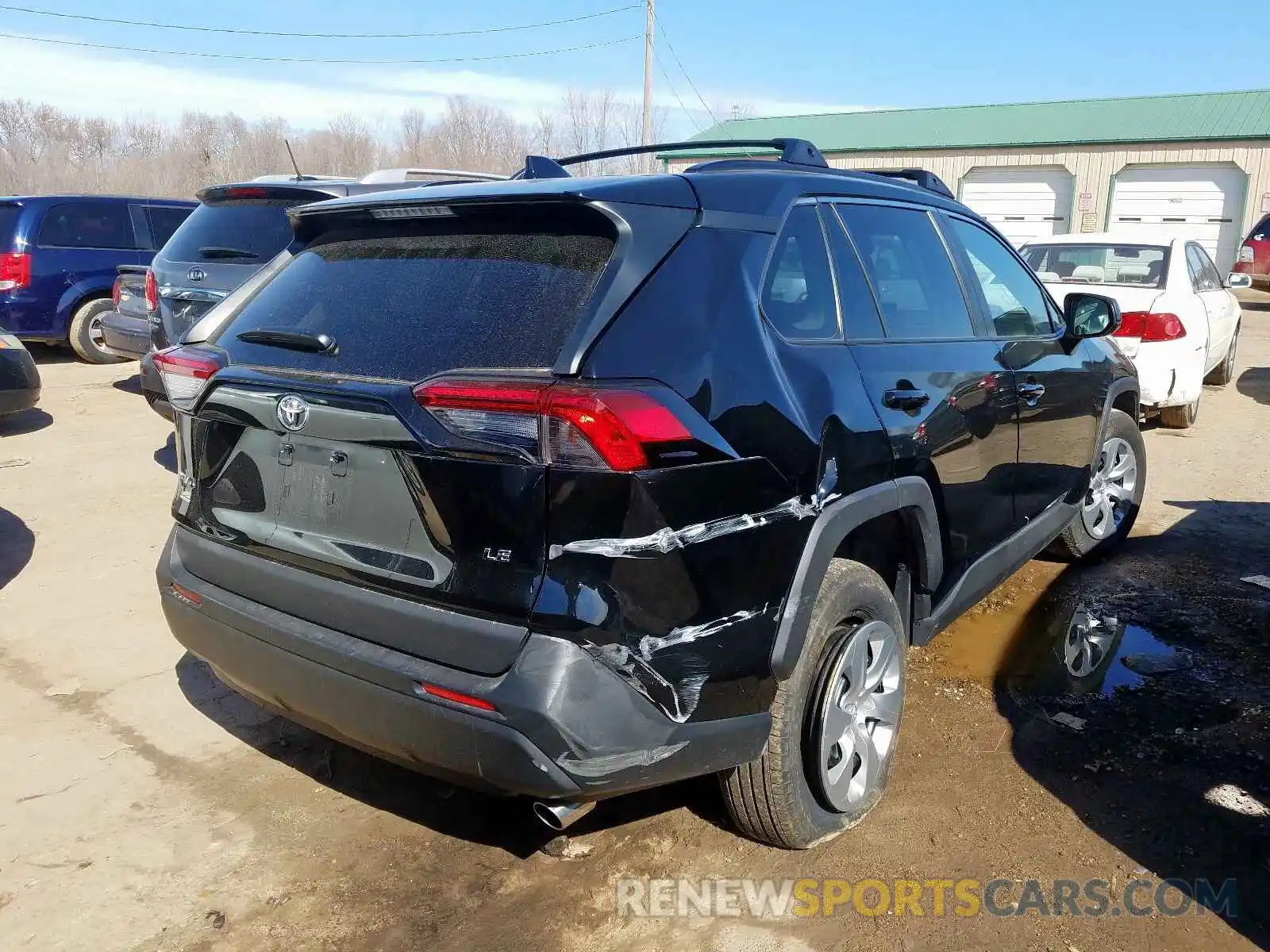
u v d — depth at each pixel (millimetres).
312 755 3443
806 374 2660
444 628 2271
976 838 2904
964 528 3439
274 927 2605
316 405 2447
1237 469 6945
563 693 2143
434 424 2250
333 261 2908
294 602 2572
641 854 2873
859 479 2762
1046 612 4527
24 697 3828
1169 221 23672
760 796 2676
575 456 2121
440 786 3264
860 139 27391
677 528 2219
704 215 2584
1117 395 4844
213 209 6566
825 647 2760
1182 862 2779
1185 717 3570
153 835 2980
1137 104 25828
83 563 5234
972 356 3498
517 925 2600
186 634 2863
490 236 2604
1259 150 22281
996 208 25719
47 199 10984
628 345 2254
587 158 3773
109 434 8133
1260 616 4449
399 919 2627
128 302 8609
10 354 7602
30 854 2887
